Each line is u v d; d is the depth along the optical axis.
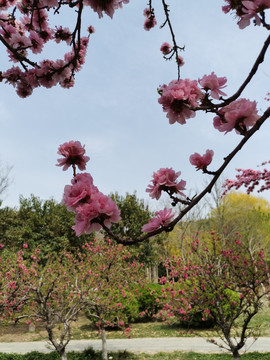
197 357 8.78
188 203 1.78
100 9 2.12
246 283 6.67
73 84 3.60
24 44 3.30
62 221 16.88
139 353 9.54
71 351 9.59
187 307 7.02
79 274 8.63
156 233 1.72
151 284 15.33
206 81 1.75
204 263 7.30
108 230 1.71
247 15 1.41
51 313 7.13
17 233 15.94
